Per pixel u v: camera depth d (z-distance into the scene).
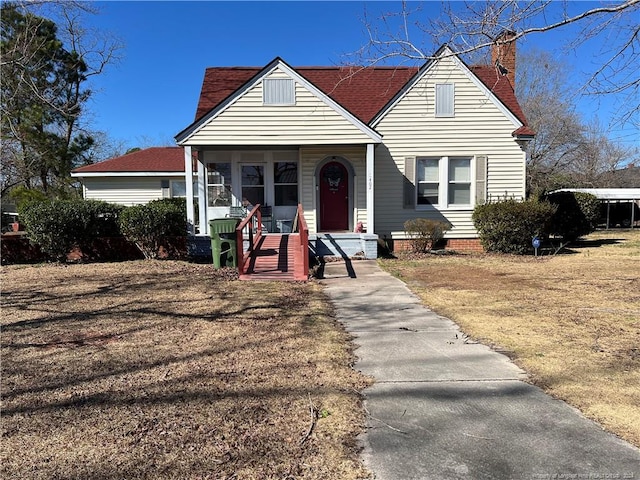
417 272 10.31
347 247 12.98
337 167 14.36
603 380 3.97
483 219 13.45
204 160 14.22
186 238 12.70
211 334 5.55
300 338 5.37
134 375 4.21
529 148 33.09
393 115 14.29
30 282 9.20
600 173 40.56
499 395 3.75
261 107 12.74
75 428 3.21
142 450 2.92
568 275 9.53
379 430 3.19
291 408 3.52
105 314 6.57
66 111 18.97
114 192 22.02
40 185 26.20
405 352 4.90
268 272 10.16
